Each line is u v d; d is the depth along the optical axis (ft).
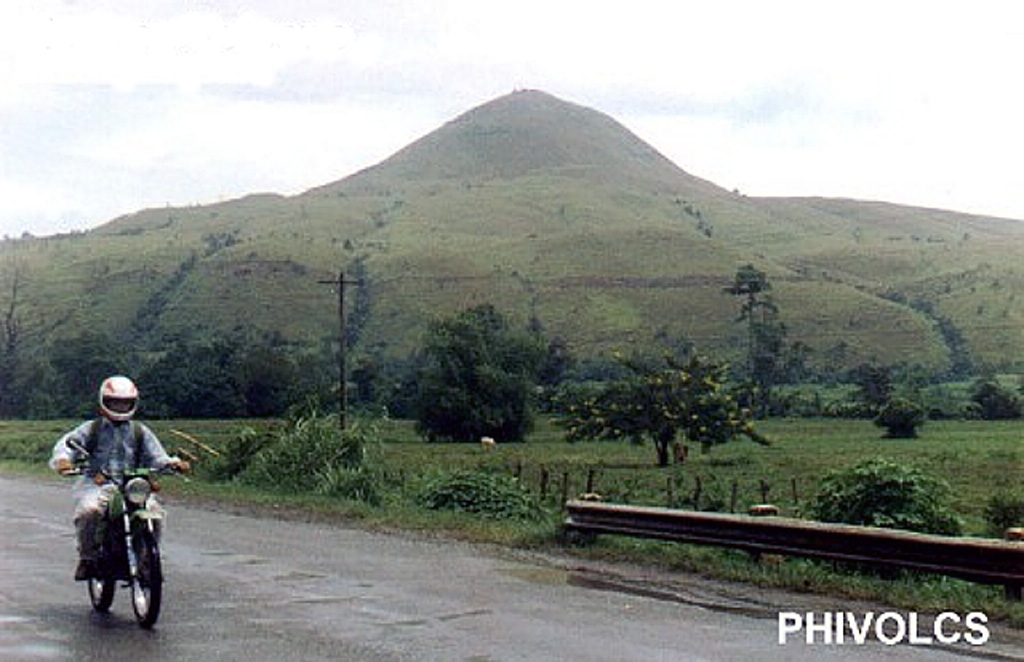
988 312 590.14
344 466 103.09
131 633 39.65
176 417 354.13
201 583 50.06
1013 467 221.46
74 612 43.70
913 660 35.24
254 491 100.42
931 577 50.16
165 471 43.14
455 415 347.97
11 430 277.44
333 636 38.75
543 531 63.41
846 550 48.37
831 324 549.13
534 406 365.20
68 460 42.24
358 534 69.15
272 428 116.47
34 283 625.82
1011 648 37.01
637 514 57.52
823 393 441.68
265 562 56.70
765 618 41.65
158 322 545.85
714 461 263.08
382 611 43.19
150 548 40.40
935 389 438.40
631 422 269.03
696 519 54.44
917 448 284.61
